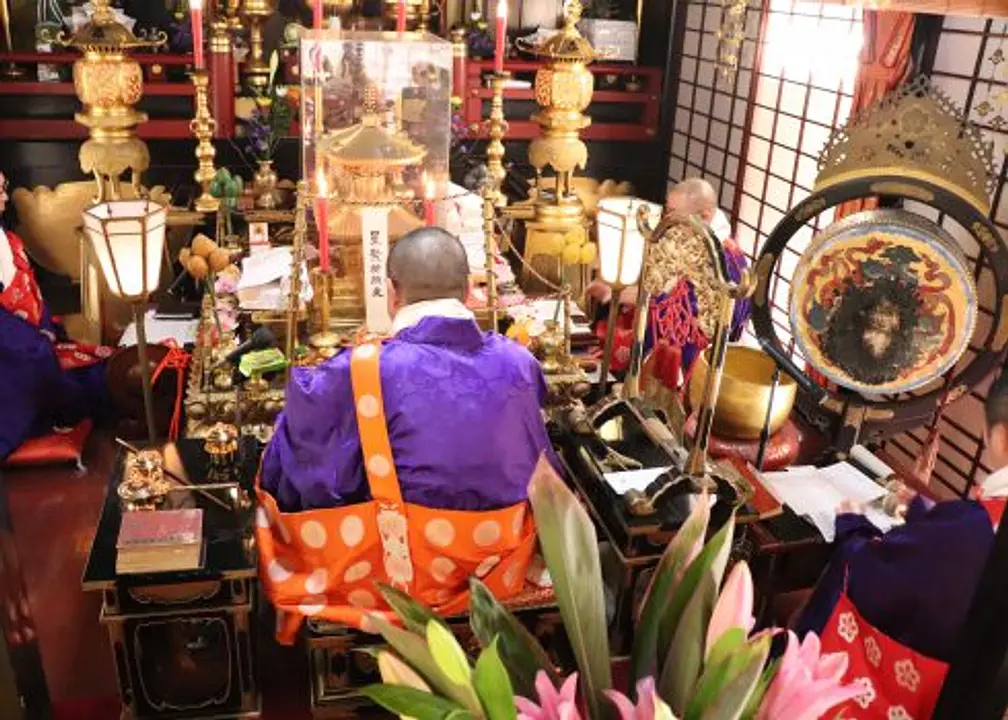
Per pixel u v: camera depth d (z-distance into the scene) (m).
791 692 0.99
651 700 0.94
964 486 3.25
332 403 2.03
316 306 2.98
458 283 2.16
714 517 2.31
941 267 2.46
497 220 4.04
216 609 2.10
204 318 3.09
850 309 2.56
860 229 2.51
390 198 3.08
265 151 4.18
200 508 2.22
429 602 2.13
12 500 3.10
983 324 3.08
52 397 3.40
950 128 2.43
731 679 0.94
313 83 3.16
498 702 0.95
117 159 4.04
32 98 4.96
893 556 1.88
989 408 2.04
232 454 2.42
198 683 2.19
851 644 1.89
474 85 5.39
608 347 2.94
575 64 4.21
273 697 2.34
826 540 2.40
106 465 3.33
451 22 5.69
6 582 1.91
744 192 4.97
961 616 1.79
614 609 2.37
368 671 2.23
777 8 4.51
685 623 1.05
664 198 6.02
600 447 2.51
